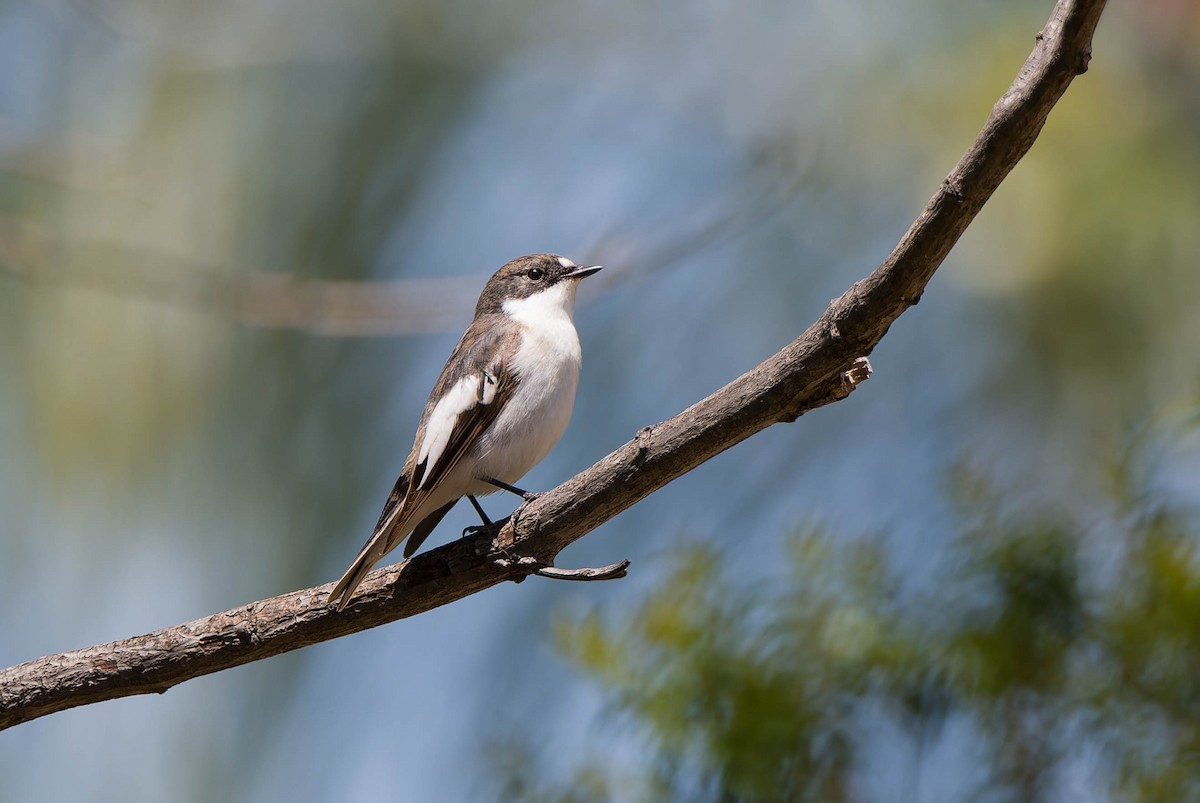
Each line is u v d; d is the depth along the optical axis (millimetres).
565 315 10789
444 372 9672
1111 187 10156
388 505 9156
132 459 11305
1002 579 6699
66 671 7016
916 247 5723
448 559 7117
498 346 9523
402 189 12414
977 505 7070
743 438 6559
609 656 7059
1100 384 10016
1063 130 10344
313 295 11328
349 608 7172
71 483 11219
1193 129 10453
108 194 11977
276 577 11117
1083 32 5137
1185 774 6027
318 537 11156
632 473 6727
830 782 6574
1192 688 6203
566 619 7281
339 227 12273
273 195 12344
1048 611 6609
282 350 11586
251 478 11305
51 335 11375
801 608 6906
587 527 6977
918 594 6887
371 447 11414
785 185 11281
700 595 7023
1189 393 6918
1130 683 6281
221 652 7117
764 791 6562
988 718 6516
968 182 5516
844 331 6035
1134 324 10055
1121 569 6543
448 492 9500
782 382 6289
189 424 11445
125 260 11383
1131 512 6613
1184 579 6262
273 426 11414
